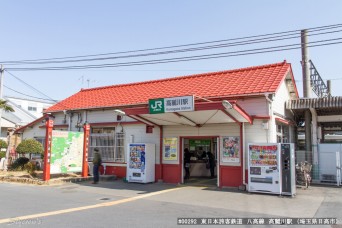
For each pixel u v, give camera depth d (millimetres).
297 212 9070
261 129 13492
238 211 9156
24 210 9008
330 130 22328
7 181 15578
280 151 11961
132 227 7266
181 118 13555
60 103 21766
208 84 16594
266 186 12070
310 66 21141
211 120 13758
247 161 13320
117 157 17469
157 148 16094
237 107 11703
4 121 30234
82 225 7395
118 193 12359
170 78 19594
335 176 14891
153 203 10312
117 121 17797
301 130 21984
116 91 20469
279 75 14695
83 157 16609
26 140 18984
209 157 18375
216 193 12359
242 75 16391
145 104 16578
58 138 15664
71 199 10938
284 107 16109
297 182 14430
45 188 13539
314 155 15492
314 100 15547
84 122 19234
